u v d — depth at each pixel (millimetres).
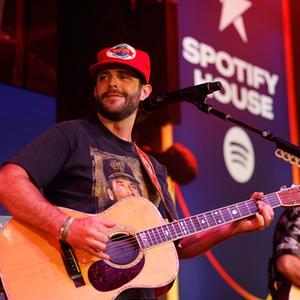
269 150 4598
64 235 1831
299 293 2879
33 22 3611
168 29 4125
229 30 4594
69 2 3695
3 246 1846
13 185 1869
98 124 2150
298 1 5113
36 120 3414
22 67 3500
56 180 2029
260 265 4316
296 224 2957
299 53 5027
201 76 4301
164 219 2197
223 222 2145
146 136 3895
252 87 4637
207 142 4219
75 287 1858
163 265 2008
